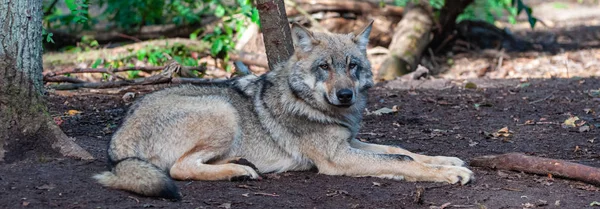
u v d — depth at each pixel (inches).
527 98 571.5
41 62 355.3
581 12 1210.6
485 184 333.4
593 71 752.3
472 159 374.6
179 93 345.4
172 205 285.7
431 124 491.8
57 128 353.7
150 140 327.6
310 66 345.4
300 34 350.6
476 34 882.8
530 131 466.0
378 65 754.8
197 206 286.5
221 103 343.6
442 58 832.3
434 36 830.5
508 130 467.2
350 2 828.0
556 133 458.9
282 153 355.6
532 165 350.0
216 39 711.7
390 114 519.5
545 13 1200.2
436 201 305.0
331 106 344.8
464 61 820.6
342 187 326.0
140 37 770.2
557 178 345.7
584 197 313.0
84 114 486.9
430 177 335.0
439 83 644.7
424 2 813.9
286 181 336.2
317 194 313.7
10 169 324.5
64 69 613.6
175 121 330.3
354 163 343.9
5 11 337.1
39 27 351.9
